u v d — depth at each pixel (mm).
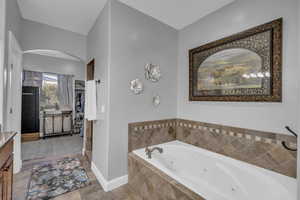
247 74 1886
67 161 2941
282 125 1627
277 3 1653
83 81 5559
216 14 2252
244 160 1926
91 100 2510
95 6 2248
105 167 2096
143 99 2408
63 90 5164
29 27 2656
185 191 1256
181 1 2096
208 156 2123
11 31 1953
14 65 2457
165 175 1491
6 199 1305
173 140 2828
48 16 2557
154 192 1561
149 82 2477
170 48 2754
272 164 1691
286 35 1595
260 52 1770
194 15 2408
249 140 1883
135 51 2289
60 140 4426
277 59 1638
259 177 1595
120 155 2162
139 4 2174
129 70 2230
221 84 2164
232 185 1780
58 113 4926
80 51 3207
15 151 2465
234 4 2033
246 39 1893
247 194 1627
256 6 1813
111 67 2051
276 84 1646
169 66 2750
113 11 2066
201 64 2434
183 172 2320
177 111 2887
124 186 2143
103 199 1863
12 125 2412
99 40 2430
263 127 1769
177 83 2889
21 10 2389
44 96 4844
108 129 2049
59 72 5074
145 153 2078
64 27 2930
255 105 1836
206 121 2387
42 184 2150
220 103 2203
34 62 4617
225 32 2133
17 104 2496
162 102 2660
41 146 3844
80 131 5082
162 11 2324
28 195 1903
